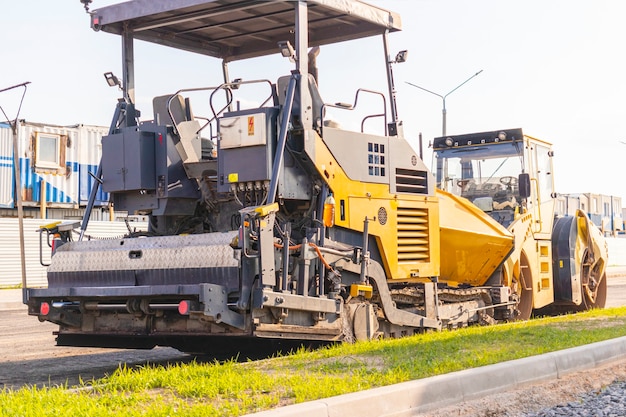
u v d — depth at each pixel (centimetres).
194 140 1001
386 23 1046
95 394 659
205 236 871
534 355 822
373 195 1011
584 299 1705
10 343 1246
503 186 1523
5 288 2766
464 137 1574
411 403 631
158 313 876
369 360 802
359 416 587
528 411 670
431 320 1112
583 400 716
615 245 5497
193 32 1106
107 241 932
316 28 1111
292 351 910
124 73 1039
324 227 930
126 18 992
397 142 1061
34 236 2886
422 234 1095
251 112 905
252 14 1032
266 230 839
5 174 3005
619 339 936
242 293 824
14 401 602
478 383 702
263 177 891
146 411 568
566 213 1964
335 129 959
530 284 1462
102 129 3312
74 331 946
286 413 542
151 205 983
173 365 934
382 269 1023
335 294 933
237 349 995
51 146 3145
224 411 573
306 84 917
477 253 1303
